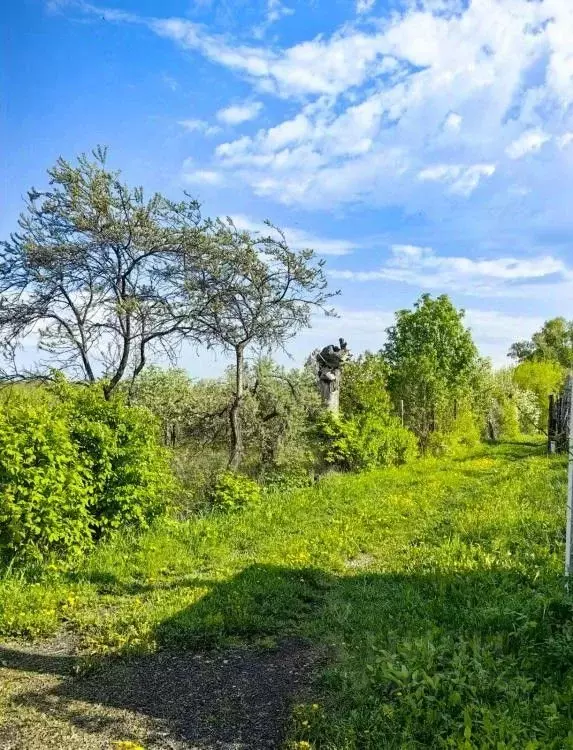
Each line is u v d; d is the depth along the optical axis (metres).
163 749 3.92
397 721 3.82
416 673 4.08
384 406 22.98
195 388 16.73
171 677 4.97
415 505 12.75
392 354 34.41
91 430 9.55
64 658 5.38
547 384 44.22
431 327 34.34
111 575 7.67
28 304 12.84
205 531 10.18
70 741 3.98
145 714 4.36
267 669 5.12
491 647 4.72
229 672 5.06
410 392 26.83
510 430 36.50
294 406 17.17
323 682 4.69
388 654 4.40
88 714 4.36
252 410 16.44
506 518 9.93
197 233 13.51
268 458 16.83
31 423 8.34
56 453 8.43
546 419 40.06
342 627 5.83
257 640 5.73
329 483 15.63
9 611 6.29
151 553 8.70
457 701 3.83
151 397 15.20
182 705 4.50
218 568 8.18
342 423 19.31
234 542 9.76
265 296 15.25
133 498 9.62
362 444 19.09
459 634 5.08
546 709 3.66
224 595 6.82
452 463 21.59
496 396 37.31
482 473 18.73
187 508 12.31
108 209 12.64
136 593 7.18
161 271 13.70
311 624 6.02
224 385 16.89
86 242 12.66
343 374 23.61
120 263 13.14
